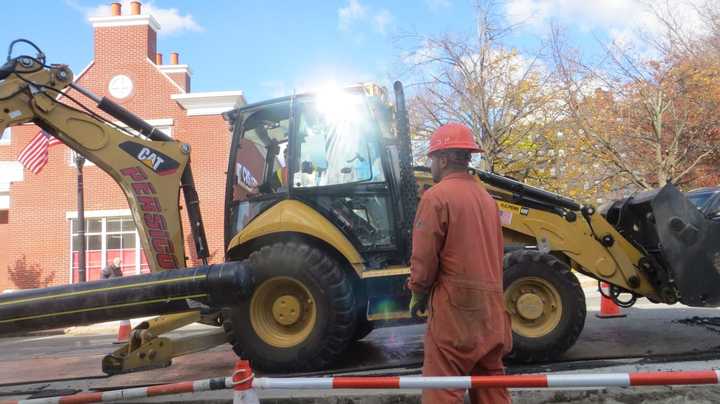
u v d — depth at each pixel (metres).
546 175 18.11
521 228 5.66
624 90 15.79
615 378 2.73
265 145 5.92
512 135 17.31
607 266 5.64
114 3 19.38
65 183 19.17
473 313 2.85
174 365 6.25
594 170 17.42
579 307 5.20
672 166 15.25
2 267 20.55
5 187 20.19
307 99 5.65
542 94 16.80
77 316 4.38
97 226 19.28
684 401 4.05
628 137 15.85
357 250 5.35
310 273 5.12
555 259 5.27
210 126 18.86
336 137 5.60
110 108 5.83
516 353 5.13
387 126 5.85
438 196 2.93
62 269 18.94
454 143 3.05
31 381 5.78
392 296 5.12
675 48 15.45
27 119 5.43
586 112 16.12
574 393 4.08
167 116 18.98
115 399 3.43
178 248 5.79
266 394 4.33
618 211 6.11
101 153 5.58
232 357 6.69
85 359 7.50
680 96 15.21
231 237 5.76
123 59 19.20
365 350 6.29
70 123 5.53
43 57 5.53
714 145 15.45
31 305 4.39
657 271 5.65
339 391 4.29
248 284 4.44
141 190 5.68
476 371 2.95
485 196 3.08
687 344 5.74
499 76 16.69
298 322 5.26
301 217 5.31
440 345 2.88
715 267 5.19
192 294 4.36
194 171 18.70
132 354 5.36
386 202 5.46
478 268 2.88
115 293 4.39
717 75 14.71
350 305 5.14
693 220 5.25
